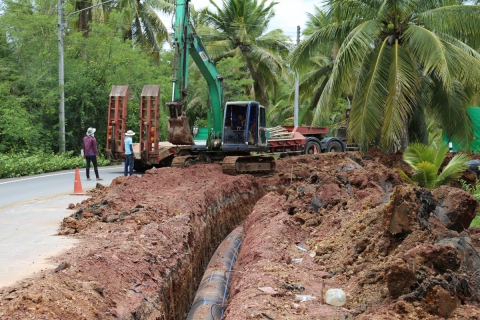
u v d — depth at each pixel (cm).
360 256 757
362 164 2102
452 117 2241
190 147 2212
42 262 731
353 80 2280
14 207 1294
